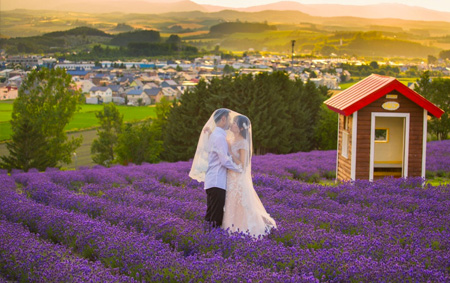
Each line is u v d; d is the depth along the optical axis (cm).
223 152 816
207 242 730
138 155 4803
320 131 4809
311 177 1806
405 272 564
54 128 5459
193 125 4984
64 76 5488
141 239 738
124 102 18438
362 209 991
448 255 628
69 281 573
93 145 5553
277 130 4906
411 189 1209
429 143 3136
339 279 582
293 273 610
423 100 1502
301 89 5631
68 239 813
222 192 830
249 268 599
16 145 4612
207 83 5241
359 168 1553
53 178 1742
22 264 640
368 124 1538
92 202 1062
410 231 785
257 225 825
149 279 609
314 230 803
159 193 1266
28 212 959
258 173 1606
